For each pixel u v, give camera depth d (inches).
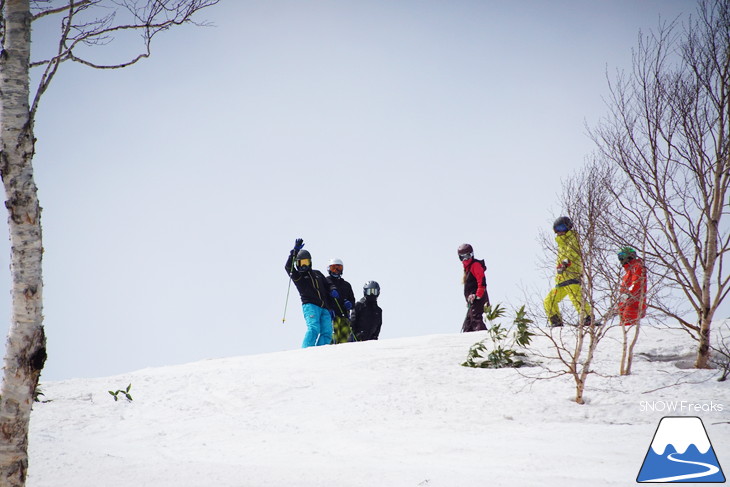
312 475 157.6
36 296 146.0
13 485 140.1
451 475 155.2
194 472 162.2
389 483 149.0
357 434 224.8
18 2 154.7
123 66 191.0
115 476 161.2
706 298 287.0
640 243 289.0
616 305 282.8
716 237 285.7
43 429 257.0
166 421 265.0
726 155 284.2
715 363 287.7
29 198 147.6
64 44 177.3
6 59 151.2
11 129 148.3
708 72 289.7
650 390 260.4
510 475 156.2
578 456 176.2
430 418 244.5
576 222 290.2
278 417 259.6
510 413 243.8
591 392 263.4
